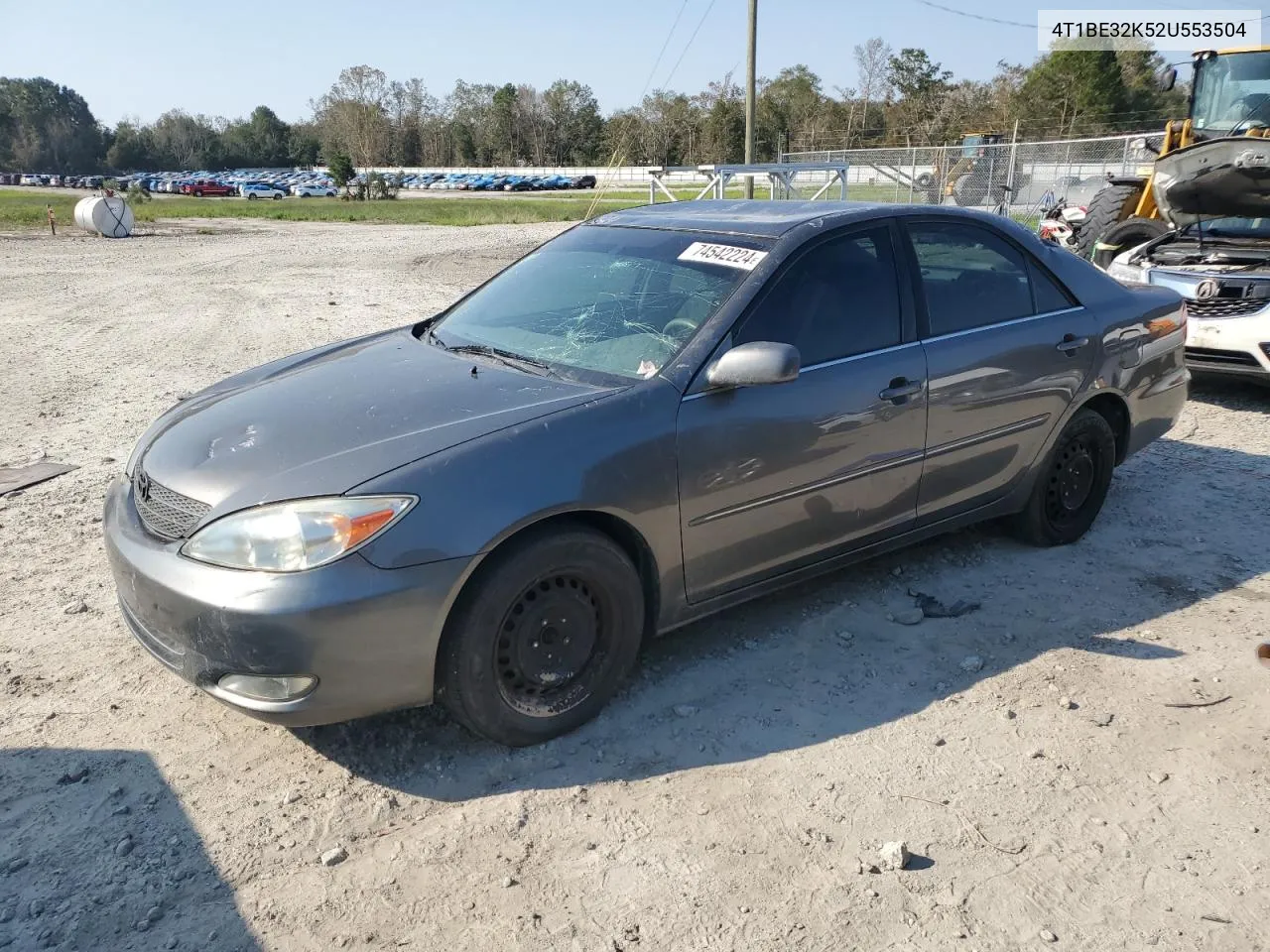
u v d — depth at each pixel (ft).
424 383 11.20
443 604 9.14
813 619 13.11
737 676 11.70
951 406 13.00
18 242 89.40
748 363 10.45
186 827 9.09
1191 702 11.14
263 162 459.73
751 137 83.41
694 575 11.15
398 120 415.64
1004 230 14.35
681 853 8.75
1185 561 15.01
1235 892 8.32
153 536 9.79
